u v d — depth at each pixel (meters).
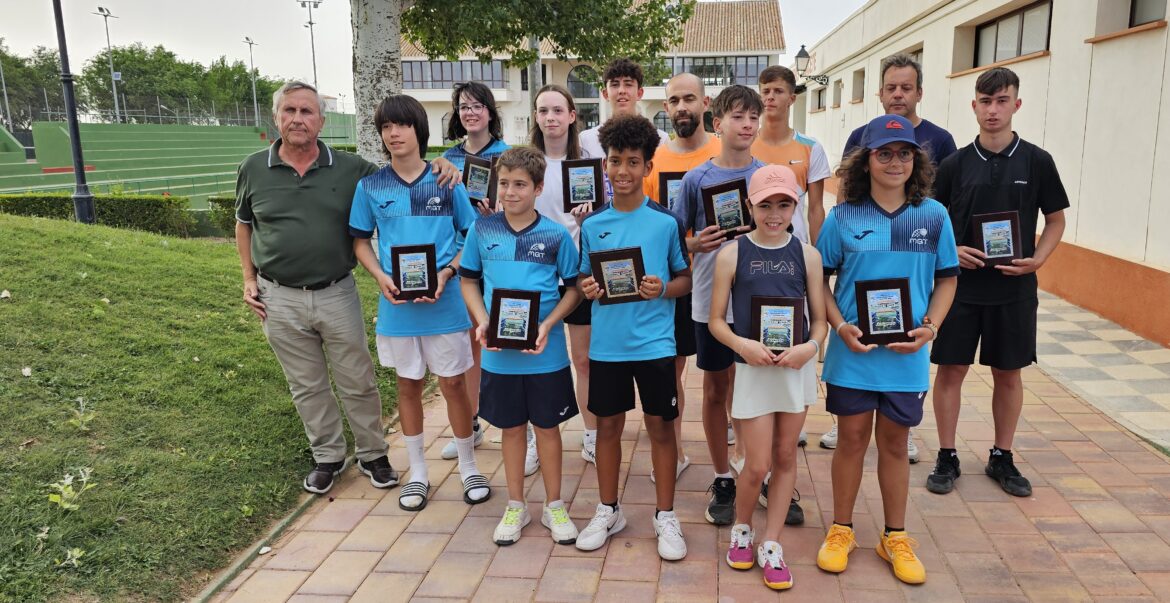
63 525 3.09
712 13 43.84
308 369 3.81
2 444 3.55
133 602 2.84
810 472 3.98
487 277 3.30
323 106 3.62
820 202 3.86
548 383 3.26
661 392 3.08
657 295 3.00
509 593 2.97
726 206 3.22
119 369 4.52
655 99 42.38
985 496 3.64
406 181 3.61
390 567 3.17
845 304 3.00
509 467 3.35
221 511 3.45
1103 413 4.65
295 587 3.04
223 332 5.50
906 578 2.94
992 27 9.59
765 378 2.91
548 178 4.09
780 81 3.71
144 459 3.67
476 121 4.13
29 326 4.80
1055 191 3.54
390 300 3.52
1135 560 3.06
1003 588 2.90
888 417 2.91
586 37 10.86
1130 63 6.43
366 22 8.31
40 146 29.20
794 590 2.93
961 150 3.71
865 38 14.81
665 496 3.22
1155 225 6.11
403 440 4.58
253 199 3.62
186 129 38.34
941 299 2.93
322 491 3.84
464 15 9.57
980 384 5.30
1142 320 6.20
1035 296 3.62
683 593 2.93
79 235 7.22
